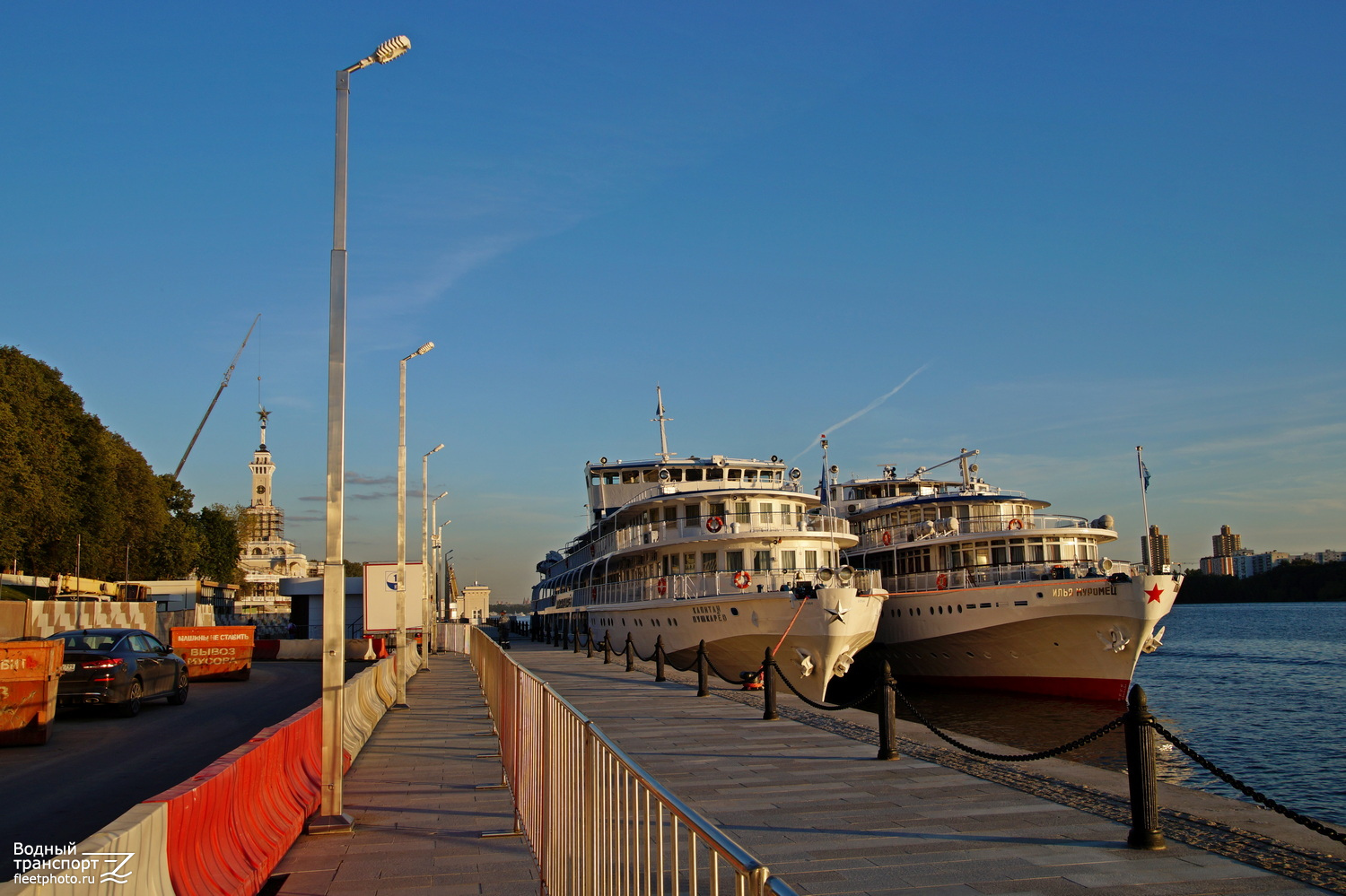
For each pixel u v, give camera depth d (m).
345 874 9.05
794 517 39.59
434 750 17.09
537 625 77.12
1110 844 9.62
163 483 89.81
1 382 54.25
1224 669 59.12
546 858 8.31
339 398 11.78
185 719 22.44
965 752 15.51
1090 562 38.22
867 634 32.41
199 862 6.96
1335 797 23.61
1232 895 7.95
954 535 41.59
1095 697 35.25
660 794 4.61
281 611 134.25
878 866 9.07
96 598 55.56
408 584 41.66
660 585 37.94
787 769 14.30
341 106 12.48
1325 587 151.38
